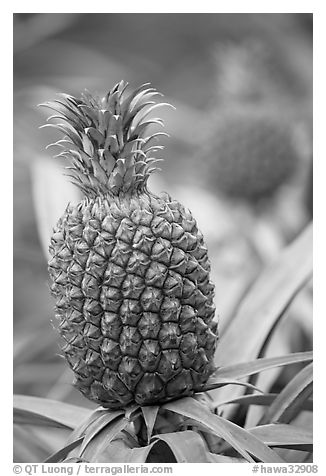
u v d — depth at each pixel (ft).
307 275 4.44
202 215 6.47
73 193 5.62
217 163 6.37
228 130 6.37
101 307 3.71
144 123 3.79
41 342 5.68
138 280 3.68
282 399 4.04
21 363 5.61
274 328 4.37
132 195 3.78
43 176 5.68
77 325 3.75
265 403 4.11
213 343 3.80
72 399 5.55
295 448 3.87
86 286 3.71
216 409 3.97
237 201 6.43
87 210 3.78
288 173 6.31
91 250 3.72
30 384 5.81
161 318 3.70
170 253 3.71
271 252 5.96
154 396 3.74
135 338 3.69
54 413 4.12
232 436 3.68
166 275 3.70
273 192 6.36
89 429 3.76
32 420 4.22
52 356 5.96
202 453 3.60
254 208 6.40
